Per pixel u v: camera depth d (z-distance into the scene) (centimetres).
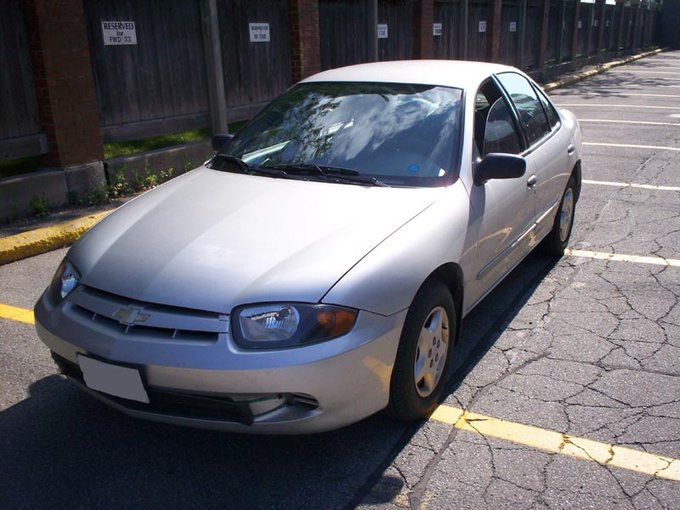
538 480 299
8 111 664
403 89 426
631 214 702
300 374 271
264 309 277
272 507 286
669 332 439
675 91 1862
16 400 368
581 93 1845
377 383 298
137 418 330
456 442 328
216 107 865
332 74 470
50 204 690
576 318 463
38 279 542
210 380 271
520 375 389
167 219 340
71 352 302
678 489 292
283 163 395
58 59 679
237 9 901
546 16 2030
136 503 289
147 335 283
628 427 337
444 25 1471
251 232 316
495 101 452
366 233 314
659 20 4191
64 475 308
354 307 285
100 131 735
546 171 492
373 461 314
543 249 571
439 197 356
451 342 361
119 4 747
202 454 322
